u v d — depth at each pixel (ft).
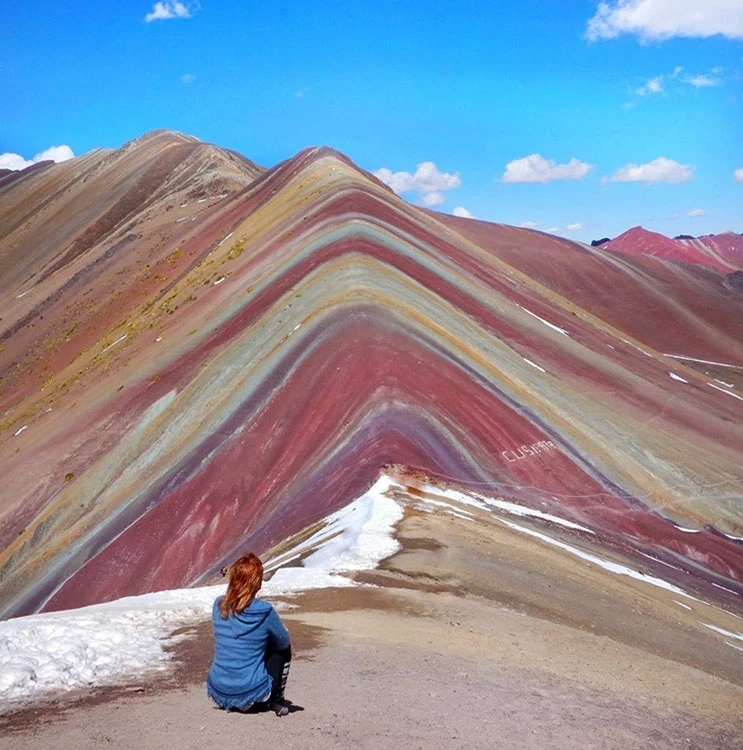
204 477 110.83
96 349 254.88
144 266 336.29
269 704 22.70
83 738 20.63
